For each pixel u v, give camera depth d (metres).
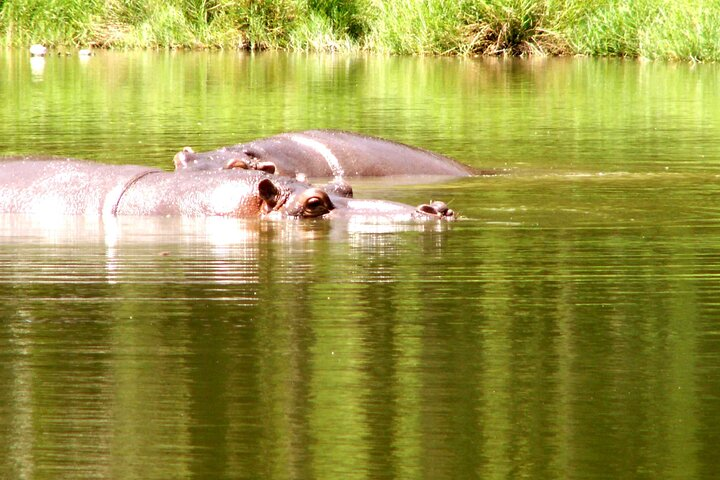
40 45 121.06
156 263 28.59
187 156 41.62
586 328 22.11
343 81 91.88
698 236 32.22
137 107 73.38
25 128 61.97
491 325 22.34
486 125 65.31
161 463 15.75
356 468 15.52
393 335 21.59
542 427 16.91
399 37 119.75
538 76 96.56
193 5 129.00
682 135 60.31
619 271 27.39
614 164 49.59
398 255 29.50
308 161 47.19
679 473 15.38
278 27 125.81
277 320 22.72
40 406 17.86
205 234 33.06
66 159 40.09
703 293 25.03
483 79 94.25
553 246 30.73
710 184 43.38
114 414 17.48
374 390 18.44
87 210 37.38
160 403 17.94
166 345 21.00
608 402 17.97
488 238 32.03
